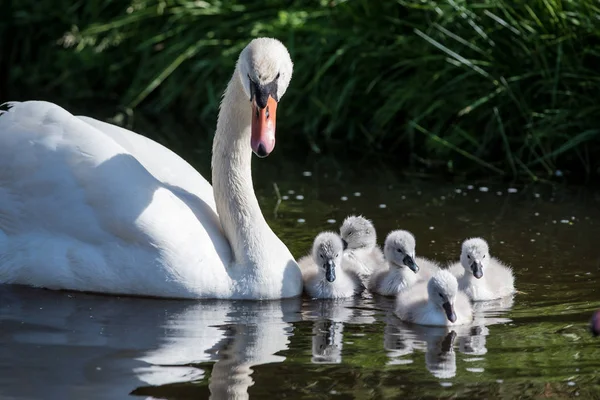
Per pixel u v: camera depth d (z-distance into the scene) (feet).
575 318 36.99
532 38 58.90
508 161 59.47
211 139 65.98
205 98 73.67
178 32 74.95
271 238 40.42
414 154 62.44
